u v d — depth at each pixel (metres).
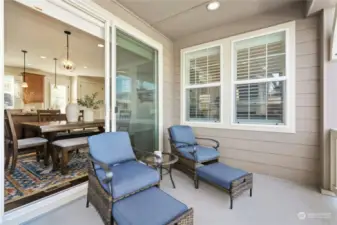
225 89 3.24
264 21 2.86
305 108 2.56
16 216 1.64
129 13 2.78
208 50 3.47
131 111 2.90
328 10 2.28
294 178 2.65
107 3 2.41
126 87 2.78
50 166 3.07
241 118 3.14
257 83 2.97
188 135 3.20
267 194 2.26
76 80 8.25
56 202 1.93
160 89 3.50
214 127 3.37
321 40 2.38
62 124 3.00
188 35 3.66
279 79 2.76
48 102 7.55
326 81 2.30
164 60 3.68
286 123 2.70
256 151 2.95
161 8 2.71
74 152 3.94
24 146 2.77
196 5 2.63
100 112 8.81
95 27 2.36
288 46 2.66
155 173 1.82
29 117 4.18
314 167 2.52
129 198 1.53
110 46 2.48
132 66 2.89
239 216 1.80
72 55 5.27
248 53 3.05
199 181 2.65
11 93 6.57
